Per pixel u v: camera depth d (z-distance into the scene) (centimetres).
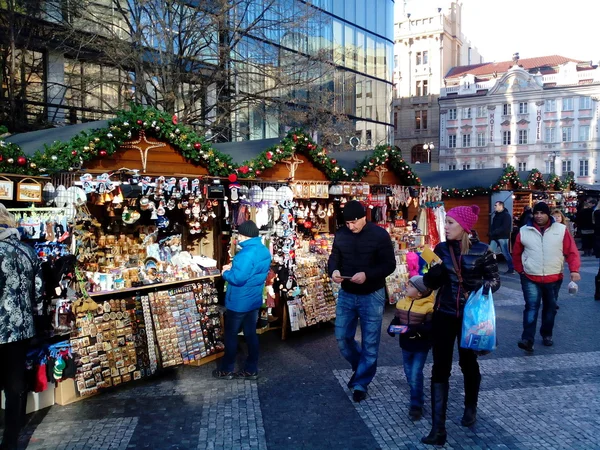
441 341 423
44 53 1391
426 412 480
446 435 419
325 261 829
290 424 456
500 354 661
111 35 1298
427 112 6431
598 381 560
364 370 509
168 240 706
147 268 603
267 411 485
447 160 6162
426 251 462
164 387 552
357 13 2512
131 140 588
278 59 1509
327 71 1534
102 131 546
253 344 571
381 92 2706
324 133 1507
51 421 464
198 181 652
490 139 5931
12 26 1261
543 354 661
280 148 769
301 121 1497
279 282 742
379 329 512
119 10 1291
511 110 5828
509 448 406
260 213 739
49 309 485
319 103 1526
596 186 2941
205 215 729
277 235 757
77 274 511
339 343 528
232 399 514
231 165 694
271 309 789
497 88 5859
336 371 598
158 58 1319
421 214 1145
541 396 517
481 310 412
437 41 6366
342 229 533
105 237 651
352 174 918
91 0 1332
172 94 1260
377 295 508
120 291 550
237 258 557
